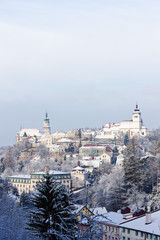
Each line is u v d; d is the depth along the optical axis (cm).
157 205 10550
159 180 13438
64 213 2967
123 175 13525
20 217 4222
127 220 8050
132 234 7412
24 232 3362
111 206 12531
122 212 10131
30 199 3241
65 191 3158
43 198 3102
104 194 12800
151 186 13762
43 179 3297
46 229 2997
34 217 3080
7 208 4819
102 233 2044
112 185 12800
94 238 2017
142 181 13200
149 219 7400
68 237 2073
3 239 3209
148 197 12562
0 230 3316
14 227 3422
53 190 3141
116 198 12619
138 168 13225
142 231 7150
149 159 14300
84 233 2022
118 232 7744
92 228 2078
